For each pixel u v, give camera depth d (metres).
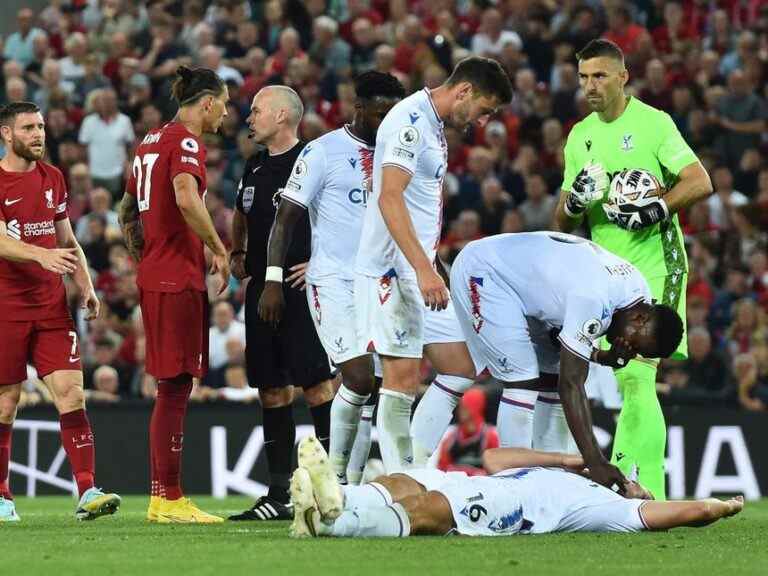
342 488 22.67
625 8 70.62
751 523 28.58
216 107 29.38
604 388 45.94
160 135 29.09
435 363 28.19
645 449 29.66
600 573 19.16
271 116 31.27
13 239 28.47
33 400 49.34
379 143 26.34
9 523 28.45
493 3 73.88
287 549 21.30
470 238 59.16
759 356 52.06
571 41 70.31
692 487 47.09
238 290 55.03
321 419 31.25
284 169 31.19
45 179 29.59
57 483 46.22
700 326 53.03
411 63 68.81
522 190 63.03
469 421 45.94
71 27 76.50
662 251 30.52
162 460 29.12
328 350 29.38
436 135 26.16
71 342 29.38
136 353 51.53
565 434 27.91
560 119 66.25
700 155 63.62
